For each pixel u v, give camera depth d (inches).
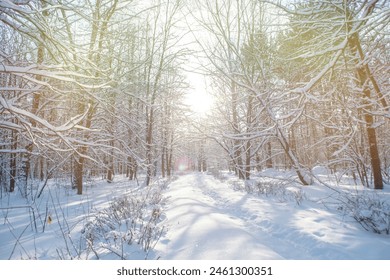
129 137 505.0
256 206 272.1
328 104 319.3
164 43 486.0
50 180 692.7
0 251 146.8
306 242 154.3
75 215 242.2
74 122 150.3
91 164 522.0
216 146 876.0
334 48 180.1
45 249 147.6
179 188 483.8
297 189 367.6
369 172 473.1
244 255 119.3
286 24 193.9
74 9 136.6
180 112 421.7
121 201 258.5
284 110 322.3
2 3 111.0
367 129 341.7
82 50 164.2
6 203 323.3
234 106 412.2
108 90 306.2
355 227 179.2
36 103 300.0
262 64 280.5
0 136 354.9
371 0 188.5
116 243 145.0
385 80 294.8
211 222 179.3
